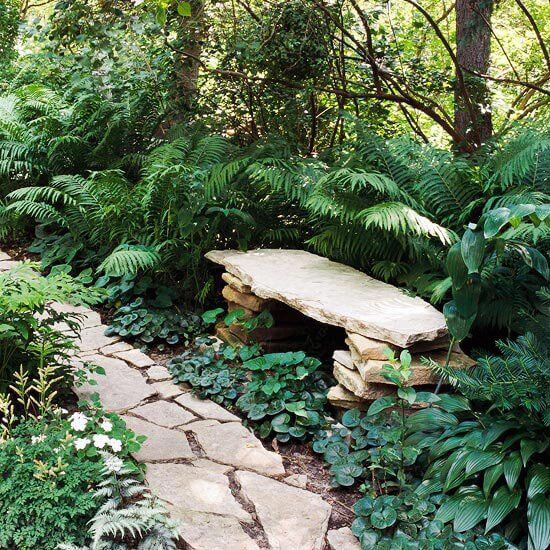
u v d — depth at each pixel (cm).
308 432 353
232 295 462
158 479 306
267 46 680
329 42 713
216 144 564
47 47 630
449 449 297
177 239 497
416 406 341
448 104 848
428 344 352
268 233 524
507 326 381
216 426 357
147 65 669
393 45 738
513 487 275
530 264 342
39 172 648
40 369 314
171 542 263
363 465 325
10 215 640
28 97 690
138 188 530
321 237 462
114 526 254
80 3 588
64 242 593
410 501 287
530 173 426
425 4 979
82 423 288
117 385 393
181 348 463
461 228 448
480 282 337
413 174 468
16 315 329
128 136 665
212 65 761
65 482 273
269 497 301
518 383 287
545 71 889
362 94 713
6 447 284
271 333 444
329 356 445
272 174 486
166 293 500
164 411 370
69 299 346
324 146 781
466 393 307
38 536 257
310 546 273
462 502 280
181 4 430
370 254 463
